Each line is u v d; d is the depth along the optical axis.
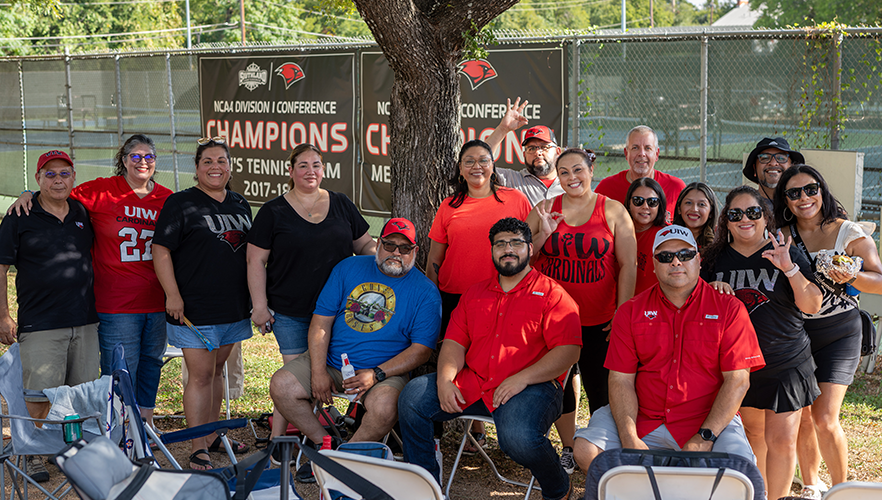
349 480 2.68
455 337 4.04
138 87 11.95
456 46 4.93
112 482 2.48
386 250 4.25
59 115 13.34
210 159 4.48
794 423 3.54
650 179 4.43
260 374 6.52
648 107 8.16
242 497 2.75
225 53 10.84
